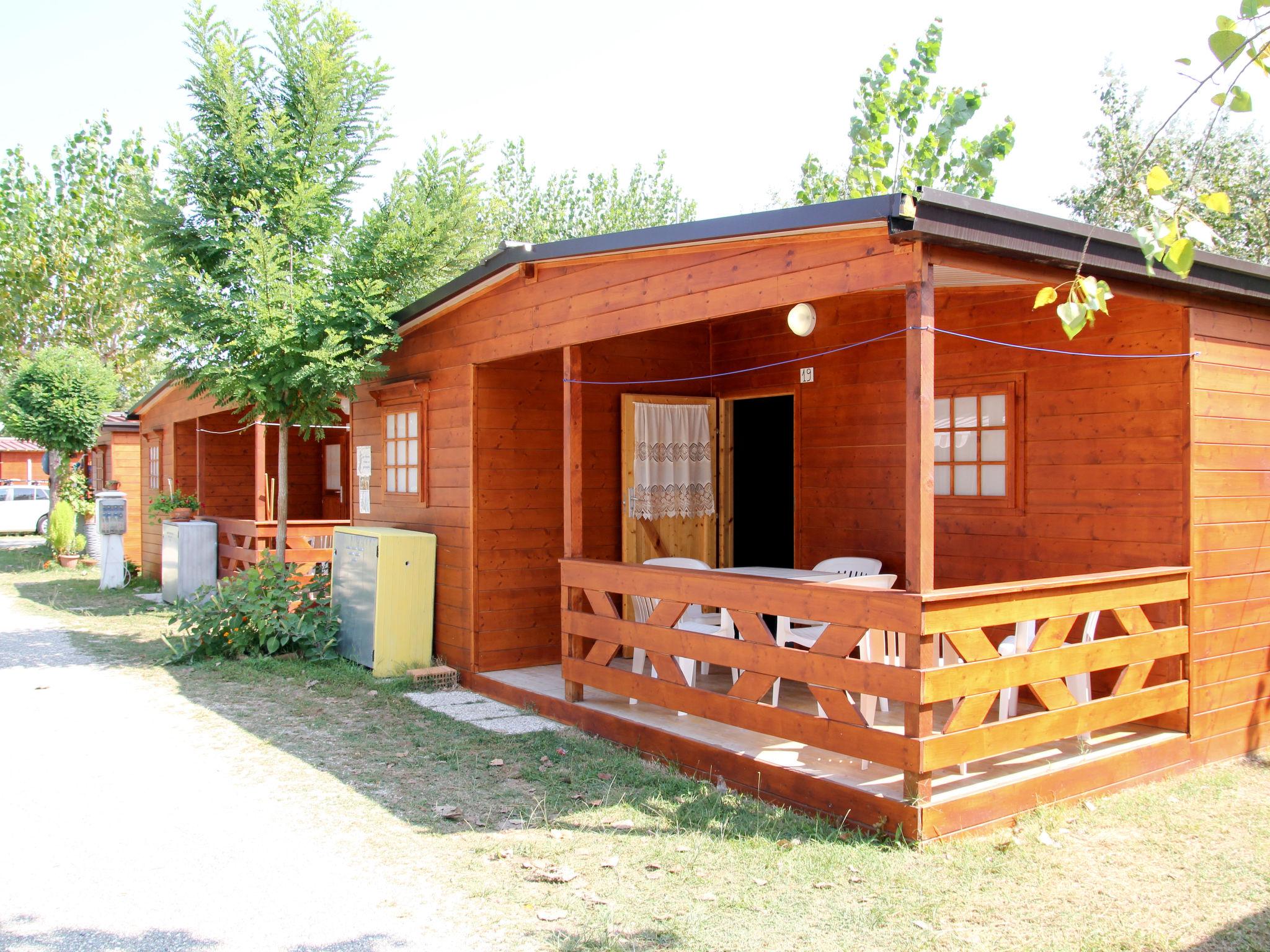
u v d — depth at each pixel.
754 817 4.59
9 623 11.20
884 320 7.20
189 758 5.59
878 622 4.27
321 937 3.32
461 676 7.86
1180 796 5.01
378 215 9.12
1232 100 2.77
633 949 3.25
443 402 8.23
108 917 3.47
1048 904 3.65
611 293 6.05
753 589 4.96
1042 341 6.27
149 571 15.69
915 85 11.20
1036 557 6.30
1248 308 5.89
